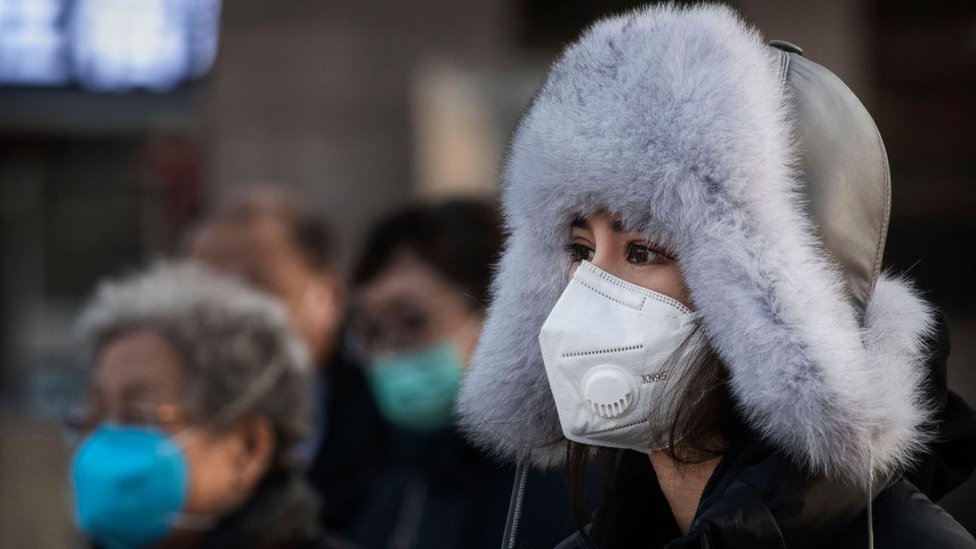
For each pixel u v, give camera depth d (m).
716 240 2.70
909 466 2.84
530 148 2.99
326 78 11.49
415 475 5.54
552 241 3.07
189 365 4.41
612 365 2.84
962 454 2.98
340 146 11.48
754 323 2.65
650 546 3.15
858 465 2.62
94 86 12.48
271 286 6.37
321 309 6.55
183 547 4.45
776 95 2.78
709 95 2.73
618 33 2.90
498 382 3.19
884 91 10.01
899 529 2.72
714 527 2.61
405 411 5.59
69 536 12.24
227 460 4.39
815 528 2.69
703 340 2.78
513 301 3.17
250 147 11.53
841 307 2.69
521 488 3.25
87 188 15.30
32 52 12.41
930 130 9.94
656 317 2.82
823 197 2.76
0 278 16.33
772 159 2.71
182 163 13.16
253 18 11.53
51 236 16.12
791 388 2.60
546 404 3.21
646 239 2.83
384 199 11.44
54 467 12.68
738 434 2.82
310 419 4.61
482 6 11.45
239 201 6.64
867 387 2.60
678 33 2.82
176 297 4.56
